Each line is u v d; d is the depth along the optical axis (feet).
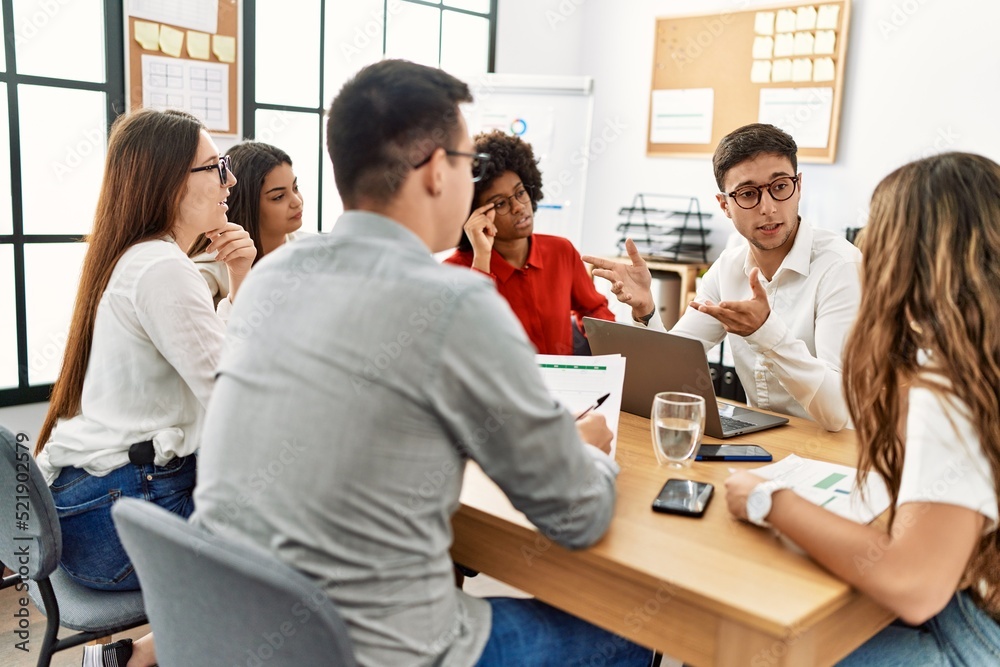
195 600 3.37
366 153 3.59
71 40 9.65
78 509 5.30
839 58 12.78
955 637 4.02
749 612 3.24
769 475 4.61
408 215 3.68
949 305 3.54
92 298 5.46
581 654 4.08
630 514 4.16
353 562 3.29
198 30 10.35
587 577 3.85
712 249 14.49
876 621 3.88
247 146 7.78
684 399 4.85
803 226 6.88
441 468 3.41
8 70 9.23
